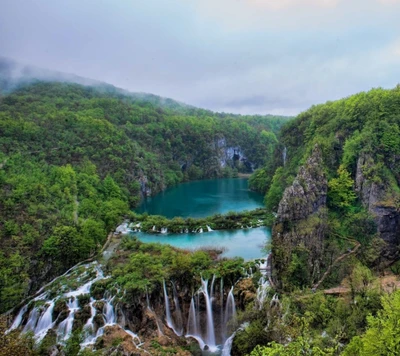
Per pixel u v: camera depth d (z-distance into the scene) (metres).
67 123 146.25
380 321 34.59
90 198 109.12
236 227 106.31
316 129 115.50
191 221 108.00
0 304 63.56
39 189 91.56
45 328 60.62
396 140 81.00
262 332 51.91
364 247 70.56
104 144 153.25
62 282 69.88
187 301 65.69
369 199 75.81
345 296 55.19
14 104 172.38
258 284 64.69
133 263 71.75
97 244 87.12
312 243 66.44
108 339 54.94
